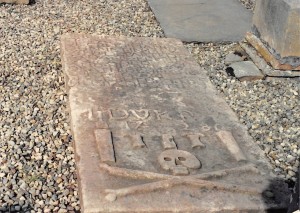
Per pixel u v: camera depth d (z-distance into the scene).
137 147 1.56
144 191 1.38
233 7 3.13
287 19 2.16
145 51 2.25
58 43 2.49
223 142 1.64
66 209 1.48
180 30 2.71
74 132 1.61
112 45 2.27
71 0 3.10
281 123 1.95
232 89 2.19
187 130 1.69
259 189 1.44
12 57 2.33
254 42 2.42
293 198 1.10
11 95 2.02
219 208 1.37
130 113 1.75
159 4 3.07
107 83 1.93
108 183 1.40
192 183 1.42
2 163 1.63
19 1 2.95
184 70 2.12
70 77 1.94
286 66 2.25
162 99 1.87
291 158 1.74
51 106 1.96
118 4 3.09
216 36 2.68
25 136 1.77
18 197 1.50
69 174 1.62
